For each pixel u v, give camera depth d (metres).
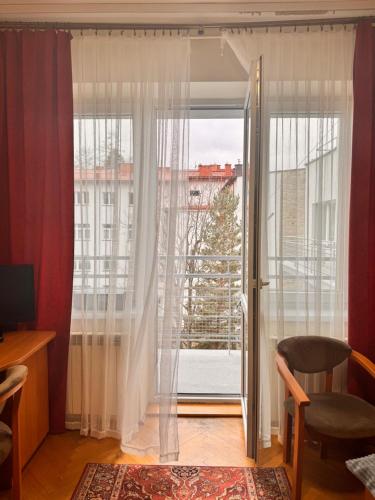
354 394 2.26
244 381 2.45
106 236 2.30
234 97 2.65
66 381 2.36
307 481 1.91
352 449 2.14
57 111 2.26
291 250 2.26
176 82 2.19
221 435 2.38
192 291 3.40
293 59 2.21
